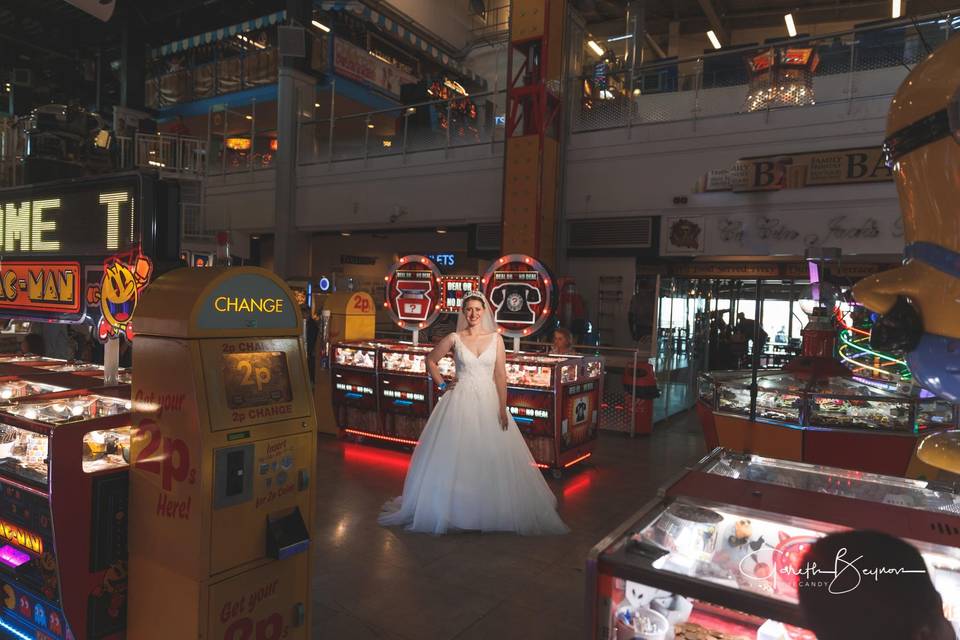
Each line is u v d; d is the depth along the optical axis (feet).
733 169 28.68
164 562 7.21
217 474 6.98
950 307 3.47
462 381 14.10
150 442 7.35
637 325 28.66
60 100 43.34
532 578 11.60
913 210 3.71
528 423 18.33
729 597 4.52
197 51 53.67
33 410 8.30
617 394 25.57
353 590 10.97
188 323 6.87
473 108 37.09
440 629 9.73
